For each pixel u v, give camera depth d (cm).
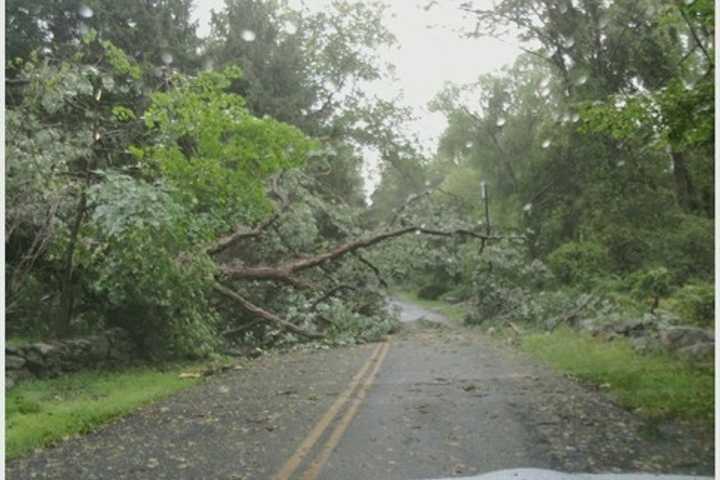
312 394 1002
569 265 2569
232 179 1600
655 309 1895
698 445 643
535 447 649
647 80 2636
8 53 2348
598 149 2753
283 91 3055
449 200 3700
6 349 1102
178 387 1110
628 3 2545
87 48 2322
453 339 1908
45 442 726
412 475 573
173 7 2778
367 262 2159
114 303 1346
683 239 2483
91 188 1227
